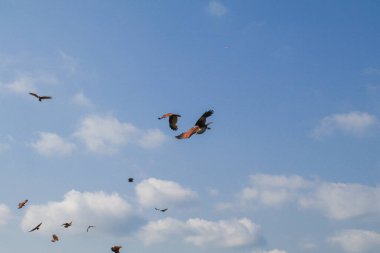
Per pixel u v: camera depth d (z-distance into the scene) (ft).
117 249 110.42
